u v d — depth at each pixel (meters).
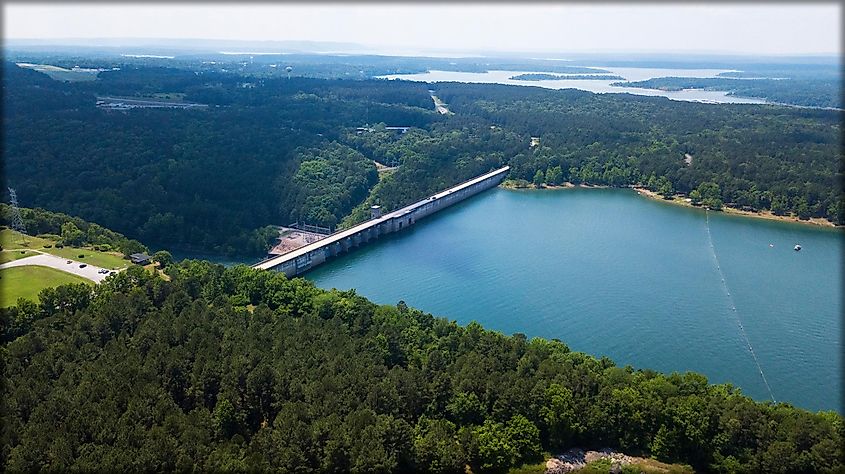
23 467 123.50
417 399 160.12
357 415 143.88
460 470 147.62
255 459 129.50
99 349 173.50
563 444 160.00
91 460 126.00
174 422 138.25
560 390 162.00
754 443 151.62
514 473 147.75
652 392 165.88
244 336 180.25
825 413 164.00
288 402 149.00
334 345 181.50
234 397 150.00
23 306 195.75
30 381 151.00
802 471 141.75
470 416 159.00
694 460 155.00
